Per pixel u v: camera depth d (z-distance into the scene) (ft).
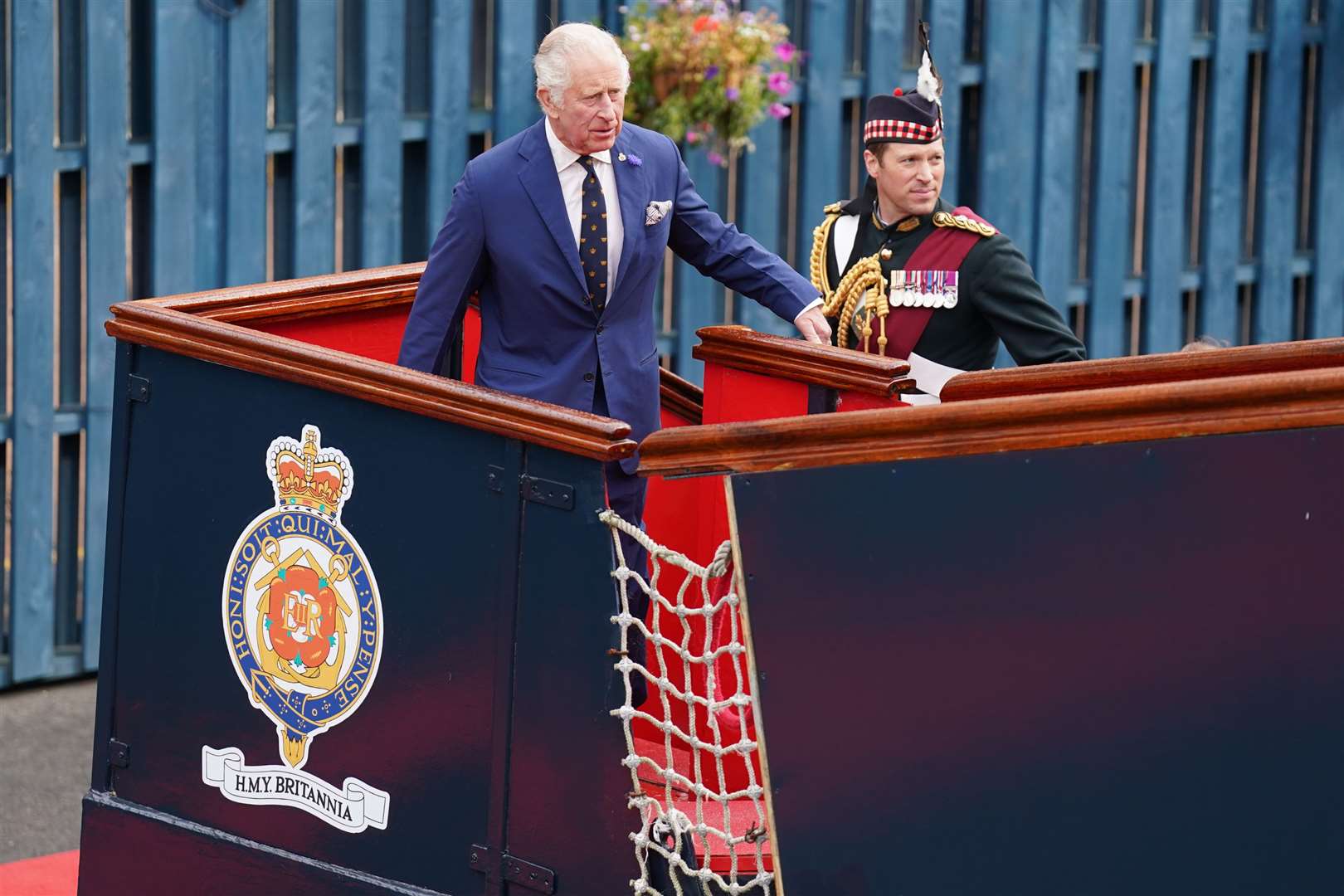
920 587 37.76
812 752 38.27
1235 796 37.19
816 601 38.04
